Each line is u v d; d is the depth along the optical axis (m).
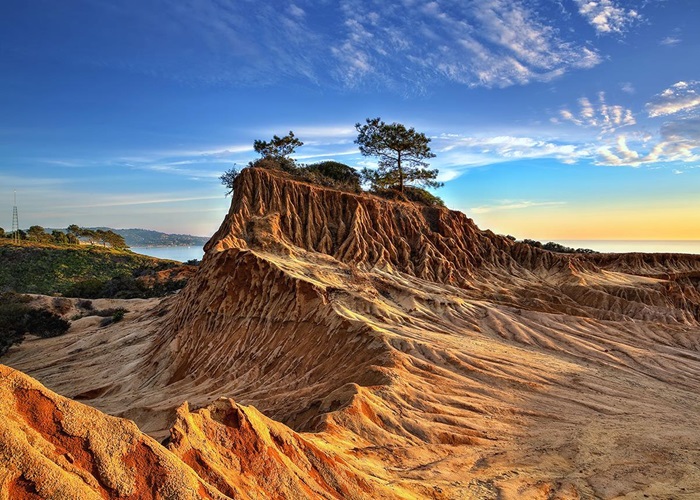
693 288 89.88
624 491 21.22
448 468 21.83
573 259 85.81
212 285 47.53
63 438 9.53
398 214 77.50
